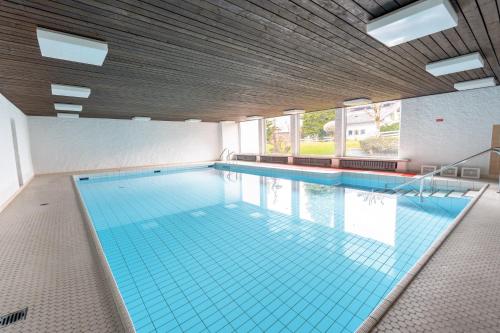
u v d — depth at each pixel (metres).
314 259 3.18
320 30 2.55
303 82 4.73
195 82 4.57
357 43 2.92
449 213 4.79
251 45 2.91
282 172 9.34
